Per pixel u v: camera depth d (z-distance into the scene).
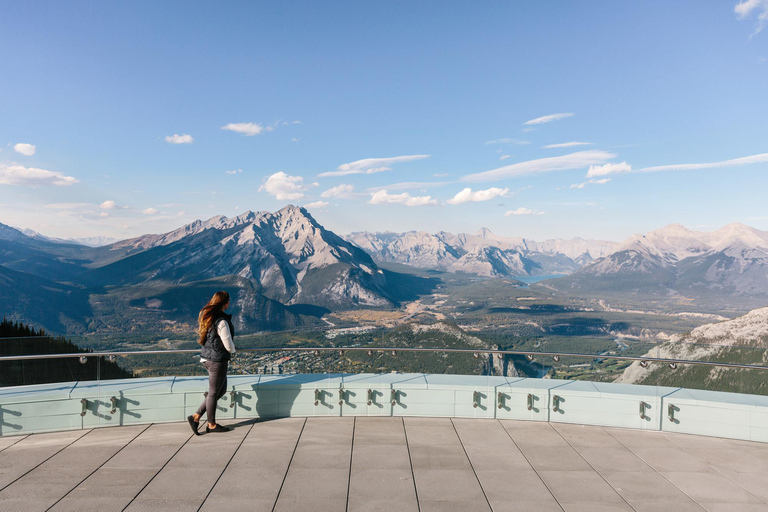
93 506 4.86
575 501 5.21
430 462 6.23
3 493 5.13
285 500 5.07
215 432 7.23
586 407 7.93
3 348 7.48
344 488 5.39
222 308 7.24
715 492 5.52
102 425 7.41
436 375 8.48
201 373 7.94
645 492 5.49
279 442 6.86
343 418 8.01
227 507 4.88
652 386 7.92
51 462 6.04
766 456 6.68
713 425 7.47
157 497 5.09
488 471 5.98
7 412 7.00
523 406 8.09
